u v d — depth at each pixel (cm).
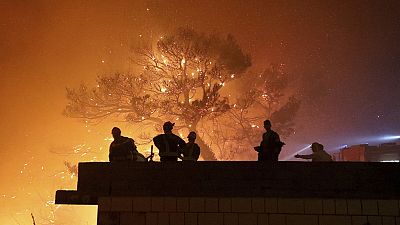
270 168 776
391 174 761
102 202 799
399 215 738
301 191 762
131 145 865
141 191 793
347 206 749
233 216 764
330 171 766
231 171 782
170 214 779
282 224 754
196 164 793
